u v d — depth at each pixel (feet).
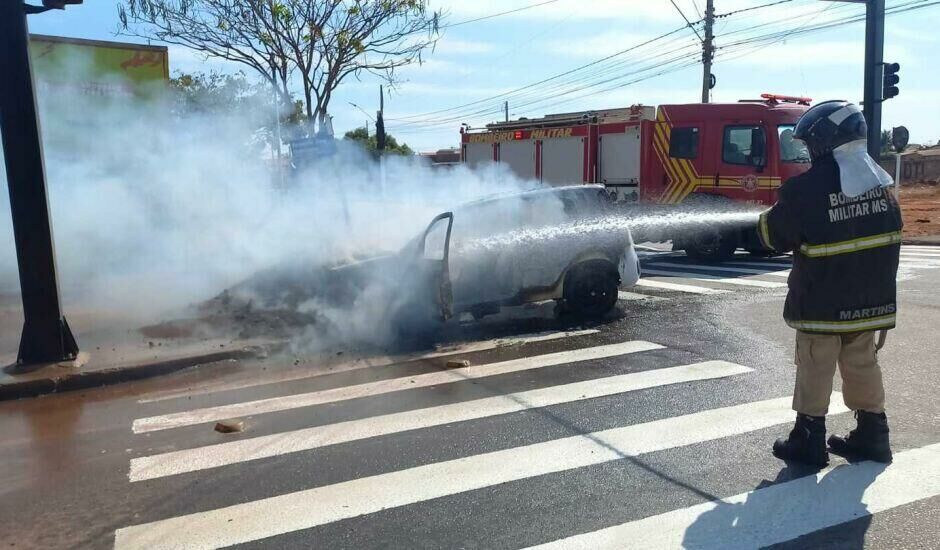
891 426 15.93
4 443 16.98
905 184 138.00
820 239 12.82
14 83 21.21
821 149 12.98
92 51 40.11
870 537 11.30
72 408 19.53
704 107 46.93
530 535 11.70
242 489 13.84
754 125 45.14
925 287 33.68
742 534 11.50
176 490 13.89
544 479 13.79
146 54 41.78
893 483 13.08
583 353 23.21
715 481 13.46
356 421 17.44
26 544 11.99
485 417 17.39
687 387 19.21
